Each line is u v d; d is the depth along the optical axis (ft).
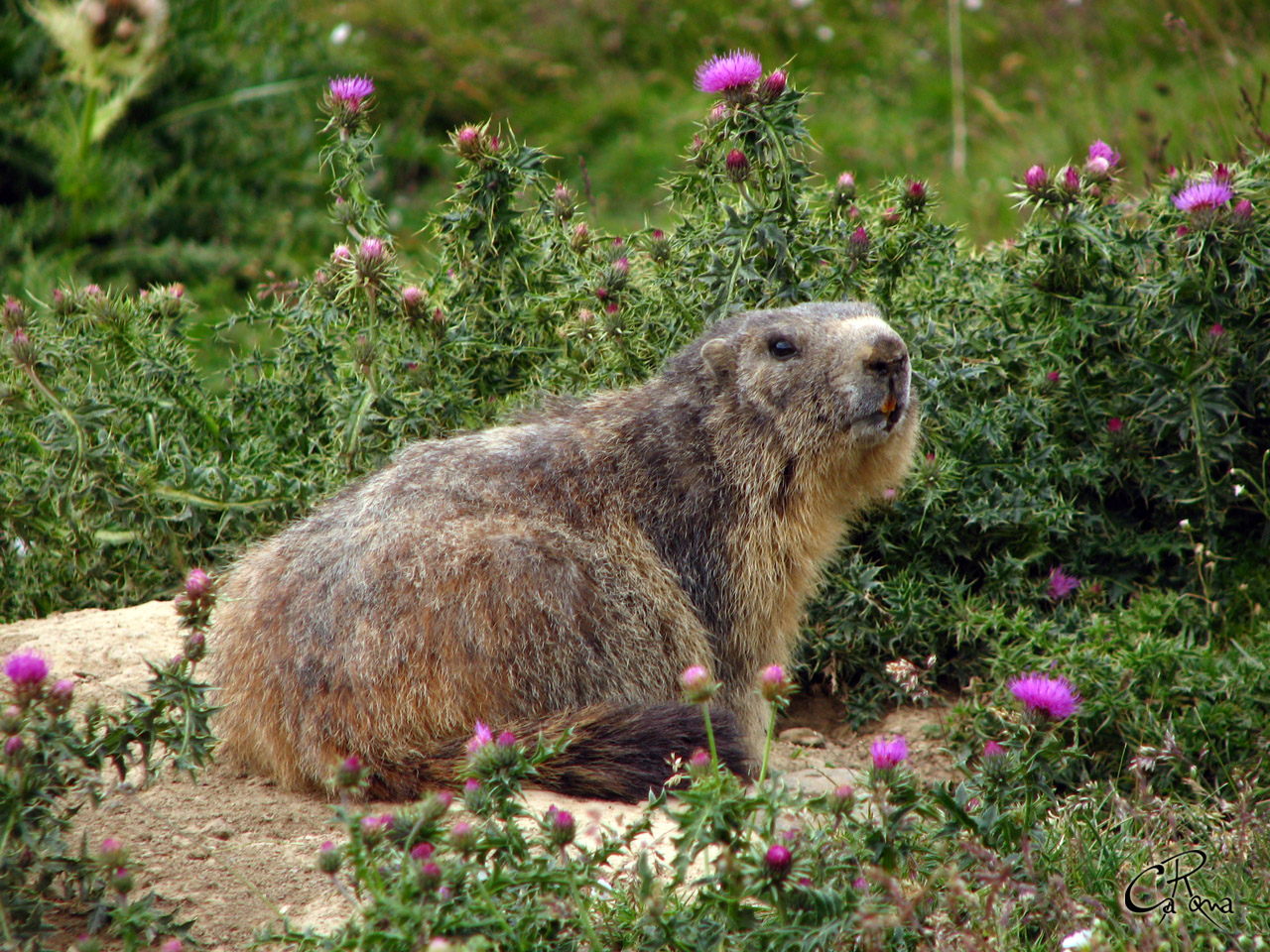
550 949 17.21
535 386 33.40
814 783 27.02
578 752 23.07
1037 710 19.27
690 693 17.78
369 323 31.76
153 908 19.35
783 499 26.76
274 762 24.04
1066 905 18.16
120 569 33.50
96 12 55.72
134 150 62.39
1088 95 64.90
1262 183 31.12
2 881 18.29
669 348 32.04
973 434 32.04
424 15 82.23
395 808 22.54
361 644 23.15
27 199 60.08
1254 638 29.32
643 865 17.06
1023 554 32.30
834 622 31.22
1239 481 32.58
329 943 16.78
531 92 79.20
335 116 33.71
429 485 25.04
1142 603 30.40
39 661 18.04
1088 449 33.37
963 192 62.28
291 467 33.32
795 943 16.49
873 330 26.22
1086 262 32.99
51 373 32.96
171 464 32.42
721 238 30.68
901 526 32.19
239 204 63.82
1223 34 64.80
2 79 61.67
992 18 77.41
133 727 19.54
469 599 23.32
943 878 18.25
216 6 67.36
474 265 34.17
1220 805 23.70
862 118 72.33
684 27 81.71
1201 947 18.51
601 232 37.65
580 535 25.20
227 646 24.90
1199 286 30.78
